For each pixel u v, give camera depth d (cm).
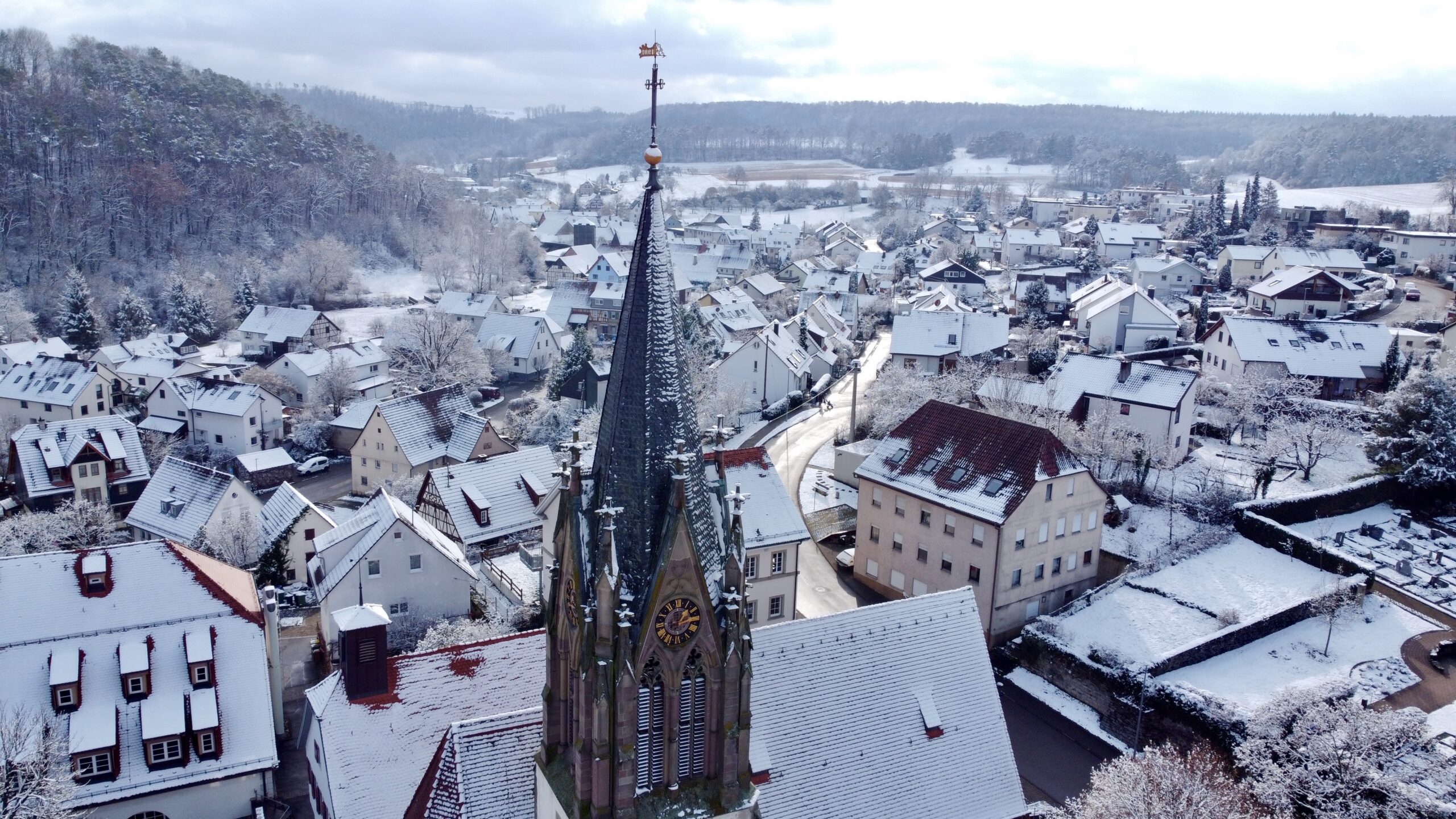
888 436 7912
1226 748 5456
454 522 8219
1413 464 8706
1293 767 4922
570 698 2845
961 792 3881
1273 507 8194
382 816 3903
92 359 14725
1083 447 9012
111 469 10350
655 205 2628
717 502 2817
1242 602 7044
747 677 2789
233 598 5356
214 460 11856
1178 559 7662
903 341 13125
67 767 4375
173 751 4838
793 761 3672
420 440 10719
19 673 4809
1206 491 8619
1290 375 11188
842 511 9250
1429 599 7175
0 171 18800
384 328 17500
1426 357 11775
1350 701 5306
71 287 16100
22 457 10069
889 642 4009
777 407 12506
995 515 6781
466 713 4197
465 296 18100
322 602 6600
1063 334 15550
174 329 17362
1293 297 15025
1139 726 5816
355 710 4081
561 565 2822
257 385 12838
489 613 6900
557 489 7088
